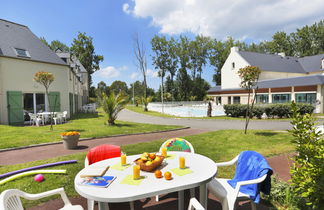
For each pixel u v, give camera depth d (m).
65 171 4.56
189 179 2.24
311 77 20.78
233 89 31.62
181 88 51.41
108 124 13.12
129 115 23.08
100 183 2.14
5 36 14.38
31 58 14.40
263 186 2.49
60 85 16.39
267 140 7.79
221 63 50.44
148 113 25.02
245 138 8.27
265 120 15.71
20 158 6.03
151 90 59.84
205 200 2.62
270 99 25.50
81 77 32.28
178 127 12.24
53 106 15.79
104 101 13.03
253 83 9.00
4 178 4.38
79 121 15.08
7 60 13.20
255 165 2.71
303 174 2.58
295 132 2.83
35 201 3.33
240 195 2.50
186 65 50.81
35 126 12.29
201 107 33.88
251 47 54.00
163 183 2.14
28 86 14.27
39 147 7.40
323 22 45.03
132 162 2.89
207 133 9.71
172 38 49.69
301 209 2.71
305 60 34.47
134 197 1.89
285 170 4.50
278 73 30.55
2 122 13.05
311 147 2.58
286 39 48.88
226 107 19.17
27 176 4.38
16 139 8.27
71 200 3.42
